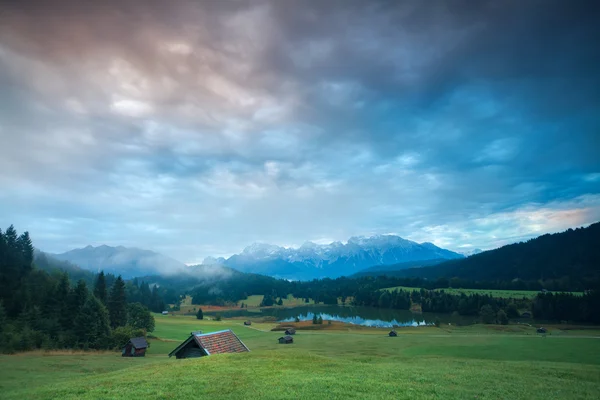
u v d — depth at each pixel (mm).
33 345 86250
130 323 129625
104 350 97375
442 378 31047
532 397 25781
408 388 25797
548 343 86062
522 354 70938
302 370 31688
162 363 37594
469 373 34688
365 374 30828
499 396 25422
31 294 113750
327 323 187500
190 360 38188
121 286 137500
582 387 30469
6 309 103062
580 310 181000
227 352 44719
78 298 109438
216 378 27562
